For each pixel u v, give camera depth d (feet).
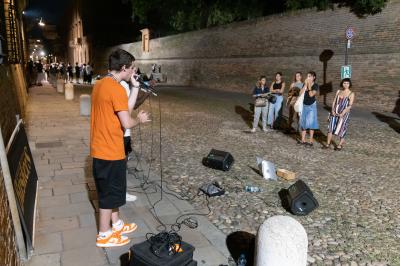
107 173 11.83
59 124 38.45
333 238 14.38
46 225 14.29
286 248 9.96
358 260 12.80
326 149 29.76
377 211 17.17
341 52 57.00
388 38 50.24
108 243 12.63
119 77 11.57
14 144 13.33
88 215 15.33
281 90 38.01
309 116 30.40
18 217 11.43
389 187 20.57
